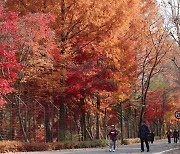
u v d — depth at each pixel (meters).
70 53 27.97
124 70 32.56
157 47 40.25
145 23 37.44
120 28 28.42
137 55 38.56
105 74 30.25
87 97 35.34
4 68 23.39
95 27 27.83
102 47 28.98
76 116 41.50
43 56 25.84
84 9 27.28
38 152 23.52
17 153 22.47
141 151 23.64
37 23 23.03
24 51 24.28
